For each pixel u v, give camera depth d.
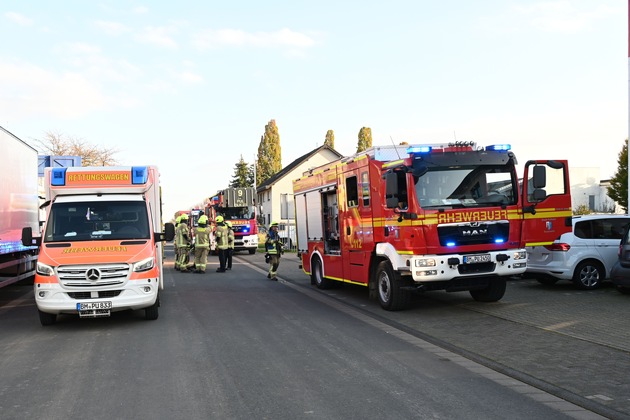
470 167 10.04
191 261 26.97
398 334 8.58
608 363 6.55
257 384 5.91
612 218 12.64
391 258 10.27
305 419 4.84
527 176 10.41
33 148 14.65
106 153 44.03
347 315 10.36
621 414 4.89
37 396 5.59
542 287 13.10
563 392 5.54
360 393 5.58
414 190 9.71
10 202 11.94
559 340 7.79
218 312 10.76
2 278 11.98
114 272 9.11
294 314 10.50
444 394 5.54
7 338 8.57
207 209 34.94
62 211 10.13
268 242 17.14
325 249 13.88
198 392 5.63
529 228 10.82
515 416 4.89
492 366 6.59
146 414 5.00
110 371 6.50
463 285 10.08
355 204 11.87
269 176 74.88
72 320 10.05
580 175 45.50
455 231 9.79
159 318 10.10
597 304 10.52
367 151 11.22
